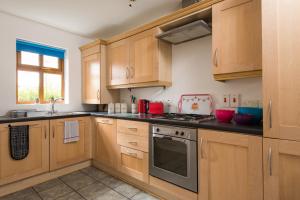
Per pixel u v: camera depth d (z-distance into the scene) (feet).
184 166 5.81
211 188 5.17
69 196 6.73
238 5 5.45
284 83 3.98
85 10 8.17
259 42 5.08
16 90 8.80
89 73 10.73
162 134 6.30
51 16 8.73
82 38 11.32
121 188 7.34
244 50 5.34
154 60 7.82
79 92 11.23
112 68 9.85
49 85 10.32
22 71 9.27
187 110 7.92
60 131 8.41
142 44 8.29
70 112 10.24
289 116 3.94
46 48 9.95
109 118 8.46
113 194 6.88
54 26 9.85
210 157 5.18
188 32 6.89
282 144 4.01
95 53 10.27
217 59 5.85
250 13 5.25
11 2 7.47
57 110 10.15
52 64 10.46
